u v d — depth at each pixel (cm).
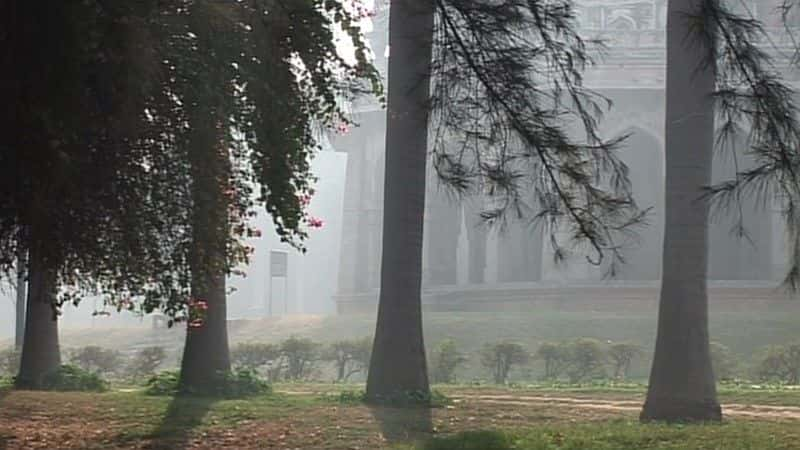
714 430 2142
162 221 1805
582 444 1927
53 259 1795
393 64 2539
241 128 1739
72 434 2191
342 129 2577
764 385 3903
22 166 1412
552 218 1481
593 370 4594
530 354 4716
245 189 1948
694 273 2384
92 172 1623
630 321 5869
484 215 1530
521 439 1977
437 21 1439
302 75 1714
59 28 1301
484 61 1416
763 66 1223
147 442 2084
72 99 1368
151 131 1639
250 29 1602
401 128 2723
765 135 1203
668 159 2395
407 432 2242
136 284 1927
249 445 2056
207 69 1602
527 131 1432
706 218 2383
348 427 2281
